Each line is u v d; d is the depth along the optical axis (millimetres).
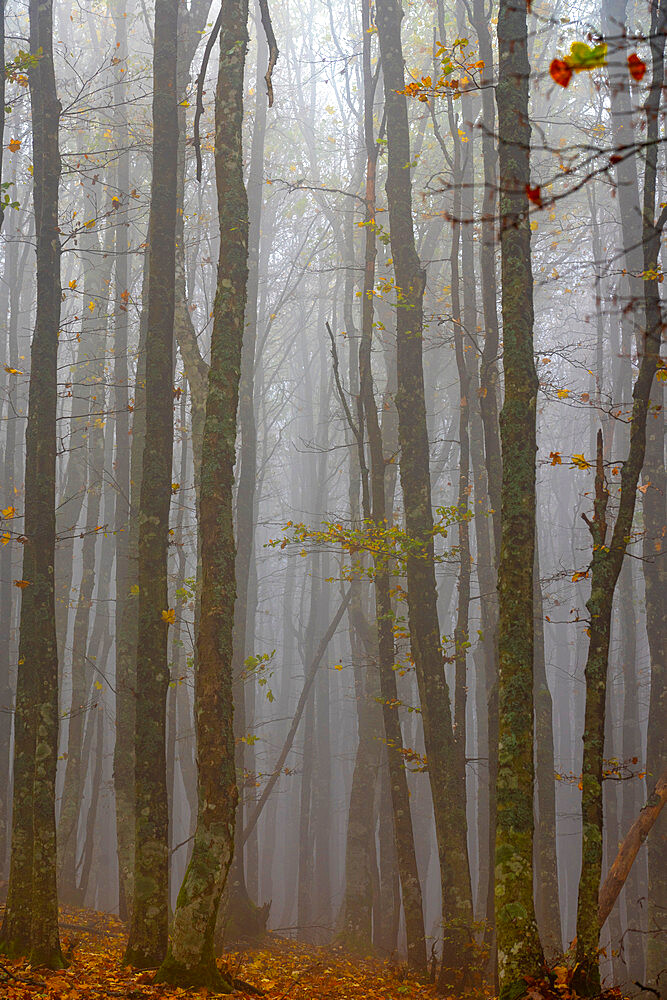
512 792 8023
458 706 14812
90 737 24375
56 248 11406
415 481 14375
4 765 20703
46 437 10812
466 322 20562
